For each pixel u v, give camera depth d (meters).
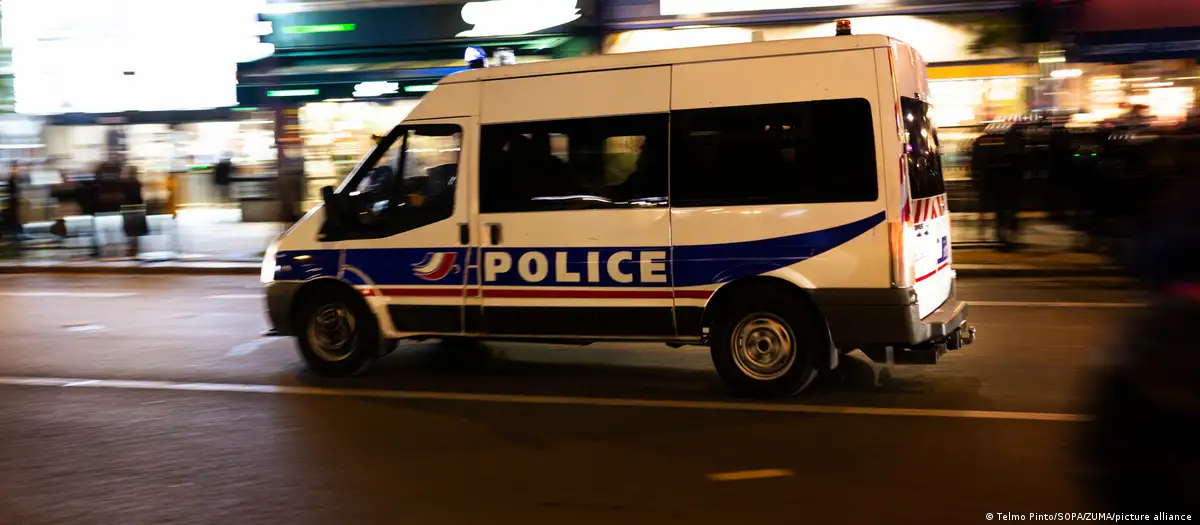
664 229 7.26
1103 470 3.16
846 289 6.85
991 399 7.14
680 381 8.02
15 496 5.52
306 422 6.98
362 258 8.13
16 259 19.11
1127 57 17.02
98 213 19.02
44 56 23.61
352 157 19.78
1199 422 2.94
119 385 8.31
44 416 7.30
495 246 7.71
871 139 6.75
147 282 15.95
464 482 5.60
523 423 6.84
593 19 18.05
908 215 6.79
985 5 17.06
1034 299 11.74
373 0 19.17
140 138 23.55
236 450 6.33
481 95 7.76
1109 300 11.50
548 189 7.56
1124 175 14.45
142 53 22.84
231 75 22.30
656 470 5.74
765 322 7.19
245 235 21.59
